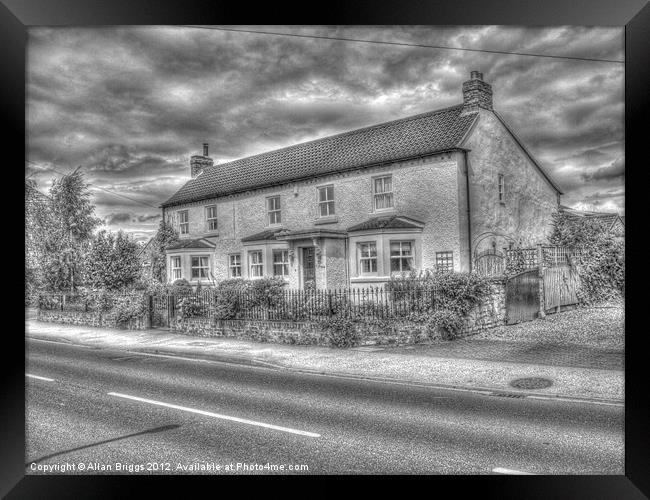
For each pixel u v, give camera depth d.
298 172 22.19
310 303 14.02
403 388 9.19
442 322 13.04
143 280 22.17
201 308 16.86
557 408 7.72
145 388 9.42
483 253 18.25
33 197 25.42
